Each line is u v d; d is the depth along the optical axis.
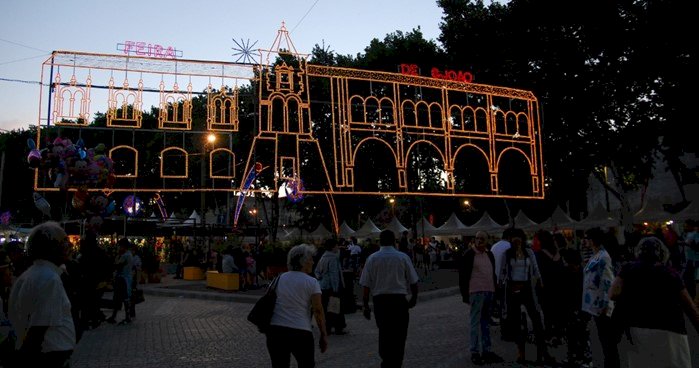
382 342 6.92
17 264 7.45
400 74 27.58
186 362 8.97
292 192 25.38
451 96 38.66
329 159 39.84
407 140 39.75
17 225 47.91
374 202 46.84
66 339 4.06
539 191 30.44
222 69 23.97
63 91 21.19
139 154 46.09
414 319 13.78
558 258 8.70
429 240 41.88
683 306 5.14
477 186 40.22
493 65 35.94
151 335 11.89
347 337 11.34
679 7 24.91
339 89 26.33
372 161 40.19
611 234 7.76
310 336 5.53
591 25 29.38
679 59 25.92
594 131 30.36
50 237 4.17
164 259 40.28
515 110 35.25
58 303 3.98
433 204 53.78
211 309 16.81
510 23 33.78
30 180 58.38
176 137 46.38
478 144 38.62
